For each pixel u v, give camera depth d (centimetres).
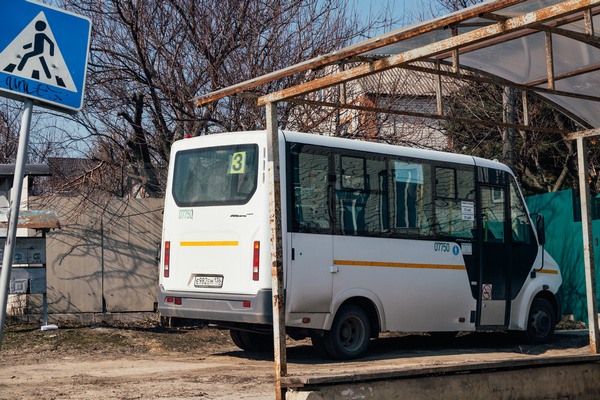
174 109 1463
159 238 1274
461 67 669
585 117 750
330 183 940
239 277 902
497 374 615
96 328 1145
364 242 963
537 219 1183
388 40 504
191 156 991
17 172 411
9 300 1233
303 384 515
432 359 967
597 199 1477
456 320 1064
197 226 957
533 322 1174
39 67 427
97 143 1484
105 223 1245
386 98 1605
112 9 1516
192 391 709
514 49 630
